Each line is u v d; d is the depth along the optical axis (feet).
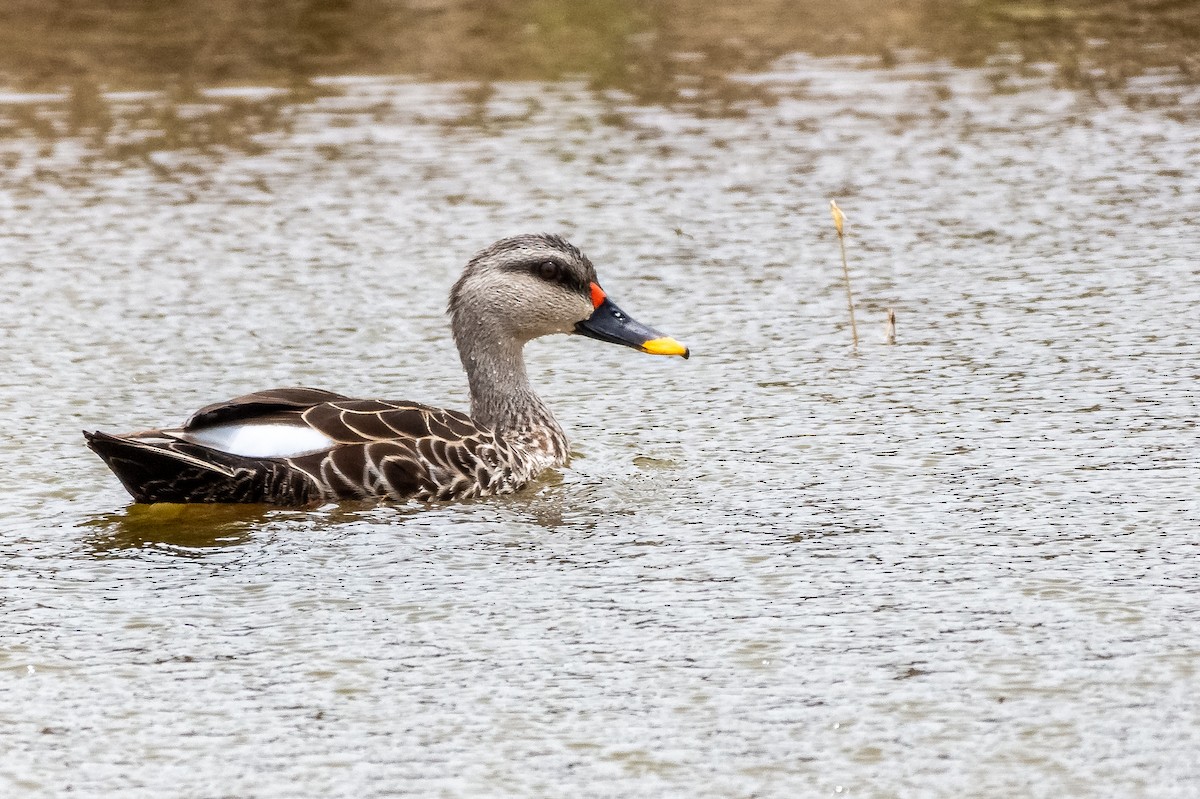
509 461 46.52
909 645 34.63
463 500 45.29
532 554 40.73
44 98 85.51
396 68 90.89
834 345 57.21
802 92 87.25
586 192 73.51
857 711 31.86
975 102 85.30
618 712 32.14
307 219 70.49
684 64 91.91
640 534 41.96
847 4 103.86
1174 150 77.20
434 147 79.20
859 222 69.92
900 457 46.78
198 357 56.39
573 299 50.49
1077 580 37.70
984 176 74.84
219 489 43.73
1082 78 88.99
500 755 30.60
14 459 47.85
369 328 59.26
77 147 78.79
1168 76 88.89
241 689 33.45
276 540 41.81
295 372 55.21
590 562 40.06
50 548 41.34
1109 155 76.95
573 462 48.21
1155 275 62.44
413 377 55.01
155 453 42.70
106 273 64.59
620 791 29.27
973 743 30.53
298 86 87.76
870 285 63.05
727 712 32.01
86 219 70.38
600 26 99.45
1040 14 102.22
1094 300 60.08
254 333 58.70
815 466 46.47
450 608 37.32
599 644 35.19
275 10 101.65
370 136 80.69
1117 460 45.68
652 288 63.16
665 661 34.30
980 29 99.09
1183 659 33.42
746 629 35.70
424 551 41.01
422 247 67.26
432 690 33.24
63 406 52.11
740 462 47.14
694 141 80.12
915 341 57.06
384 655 34.88
